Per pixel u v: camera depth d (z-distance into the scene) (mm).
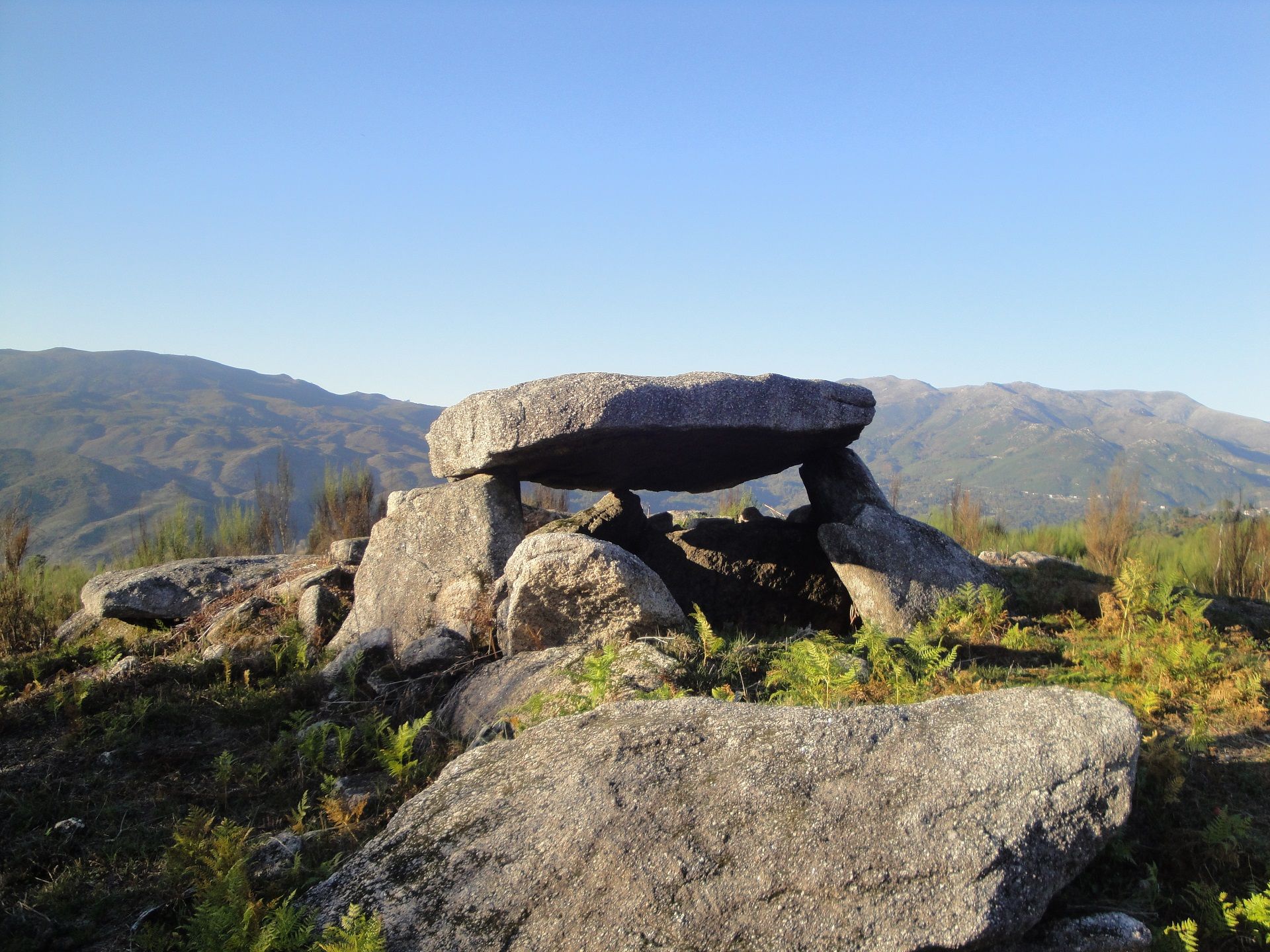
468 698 7109
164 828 5488
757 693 6262
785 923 3330
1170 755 4785
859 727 4020
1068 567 10266
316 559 12781
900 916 3289
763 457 10406
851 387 9883
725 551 10922
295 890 4242
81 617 12008
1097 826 3604
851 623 10008
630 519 11328
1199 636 7520
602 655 6824
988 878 3367
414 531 9930
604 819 3824
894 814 3607
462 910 3676
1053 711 3943
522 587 7598
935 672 6438
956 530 17906
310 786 6059
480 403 9148
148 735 7078
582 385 8680
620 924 3439
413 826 4359
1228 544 13422
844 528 9586
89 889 4812
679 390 8781
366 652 8055
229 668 8172
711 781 3900
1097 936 3510
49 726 7262
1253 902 3812
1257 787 4922
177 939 4195
